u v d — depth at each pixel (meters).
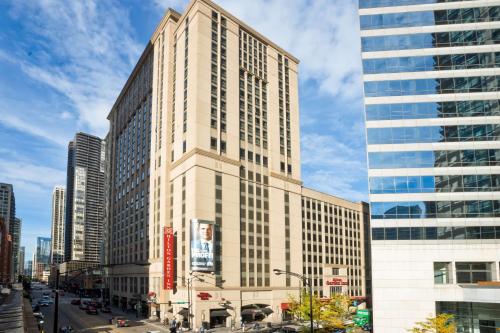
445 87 56.53
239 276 74.62
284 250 85.69
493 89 55.44
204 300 68.31
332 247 107.50
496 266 50.75
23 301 99.62
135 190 103.88
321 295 98.81
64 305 109.00
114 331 63.91
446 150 54.62
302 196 99.44
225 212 74.81
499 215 51.88
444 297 50.72
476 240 51.62
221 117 78.50
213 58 79.62
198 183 71.62
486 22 57.56
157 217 86.94
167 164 84.31
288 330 58.56
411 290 51.62
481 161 53.66
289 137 93.75
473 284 49.78
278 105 92.56
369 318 66.19
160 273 81.88
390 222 53.53
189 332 63.84
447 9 58.78
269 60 92.69
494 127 54.34
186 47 81.56
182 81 81.19
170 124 85.94
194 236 68.75
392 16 59.69
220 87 79.50
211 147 75.44
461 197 53.06
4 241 199.00
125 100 120.94
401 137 55.81
